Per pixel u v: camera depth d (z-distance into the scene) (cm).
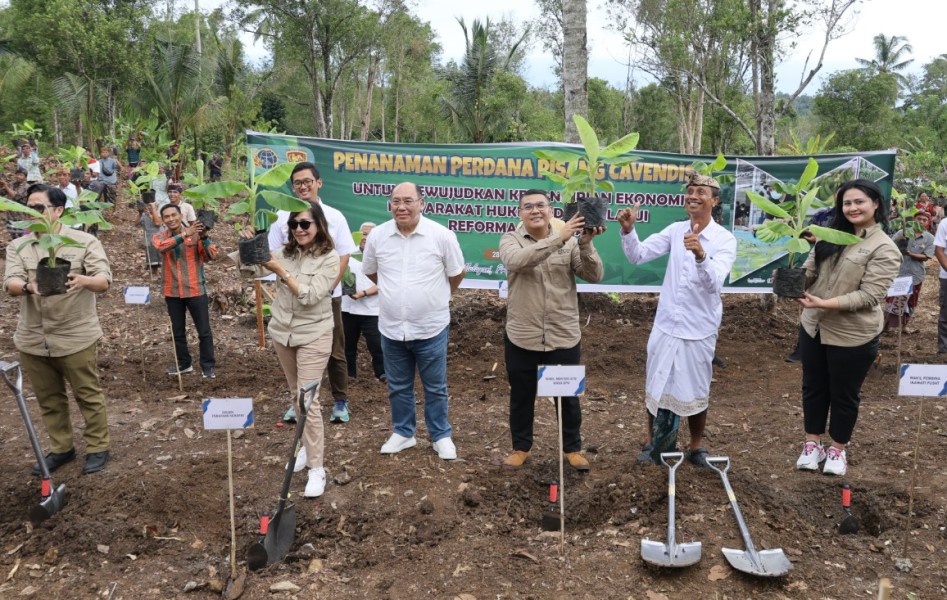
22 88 2925
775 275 413
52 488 411
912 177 1664
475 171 771
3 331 805
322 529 385
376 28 2225
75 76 2342
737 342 809
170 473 445
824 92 3225
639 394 629
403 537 375
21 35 2538
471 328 816
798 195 441
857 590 324
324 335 429
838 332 417
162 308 925
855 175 789
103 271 445
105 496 418
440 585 333
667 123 3875
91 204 457
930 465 464
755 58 935
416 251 446
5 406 586
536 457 477
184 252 645
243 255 387
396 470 451
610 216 795
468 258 790
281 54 2308
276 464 470
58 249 436
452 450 469
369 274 479
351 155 757
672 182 791
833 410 438
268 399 607
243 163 2672
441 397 468
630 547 351
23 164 1505
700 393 415
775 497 397
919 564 345
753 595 318
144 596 332
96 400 458
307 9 2083
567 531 384
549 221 429
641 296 936
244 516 402
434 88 3825
